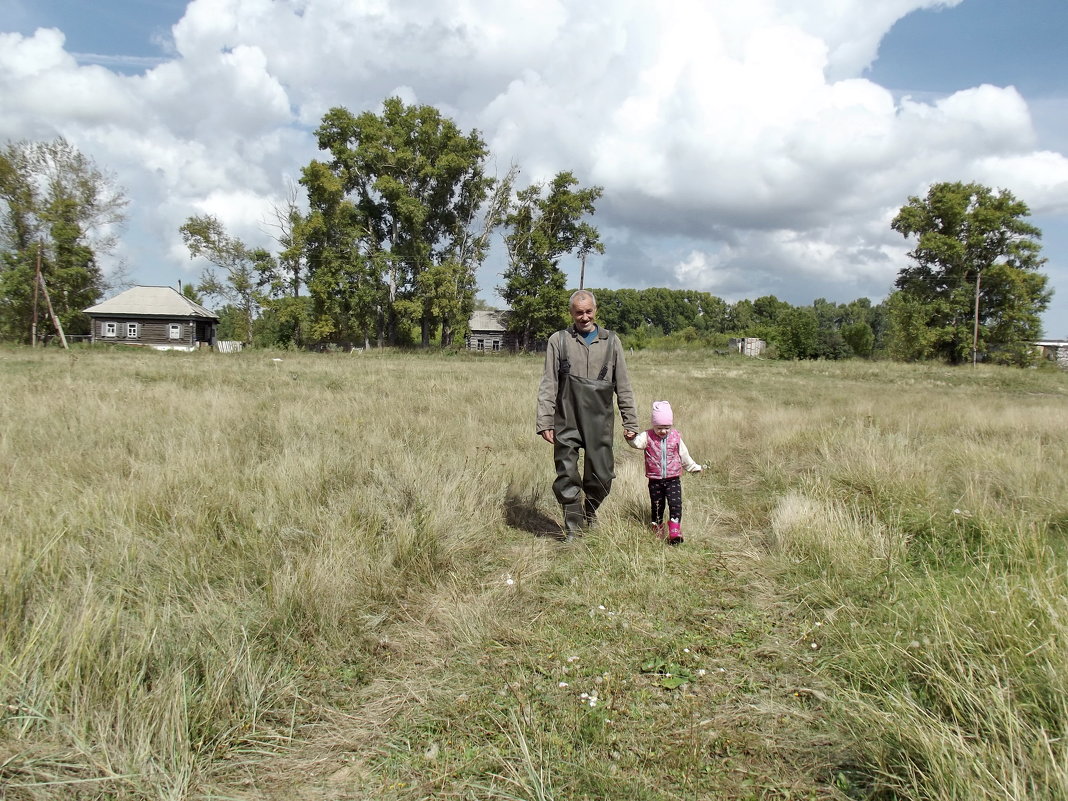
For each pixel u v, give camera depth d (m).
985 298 47.91
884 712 2.33
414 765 2.21
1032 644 2.54
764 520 5.31
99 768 2.02
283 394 11.94
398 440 7.41
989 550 4.04
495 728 2.43
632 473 6.26
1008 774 1.89
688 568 4.15
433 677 2.80
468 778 2.15
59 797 1.92
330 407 10.03
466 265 53.62
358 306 47.53
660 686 2.75
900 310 48.19
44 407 8.35
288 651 2.89
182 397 10.23
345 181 48.91
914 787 1.92
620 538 4.55
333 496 5.02
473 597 3.55
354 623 3.20
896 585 3.55
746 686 2.74
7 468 5.35
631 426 4.73
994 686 2.28
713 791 2.09
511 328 56.66
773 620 3.39
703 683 2.77
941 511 4.84
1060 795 1.74
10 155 42.84
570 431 4.58
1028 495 5.39
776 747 2.31
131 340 52.00
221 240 53.56
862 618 3.26
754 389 21.27
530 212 54.56
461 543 4.32
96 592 3.15
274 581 3.31
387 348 49.19
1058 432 9.77
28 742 2.09
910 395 19.53
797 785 2.11
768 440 9.15
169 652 2.61
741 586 3.84
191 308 53.88
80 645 2.43
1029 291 47.75
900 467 5.96
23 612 2.85
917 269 50.56
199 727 2.28
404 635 3.16
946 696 2.33
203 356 33.25
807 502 4.91
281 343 52.72
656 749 2.31
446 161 49.16
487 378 19.81
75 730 2.12
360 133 48.97
